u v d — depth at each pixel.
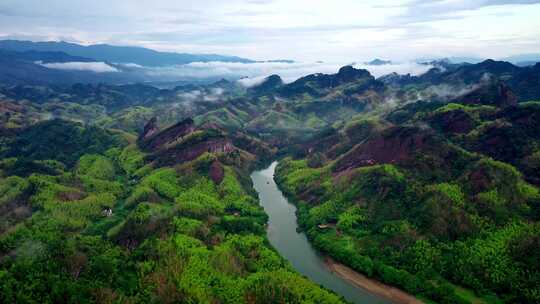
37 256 179.12
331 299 174.12
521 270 190.25
